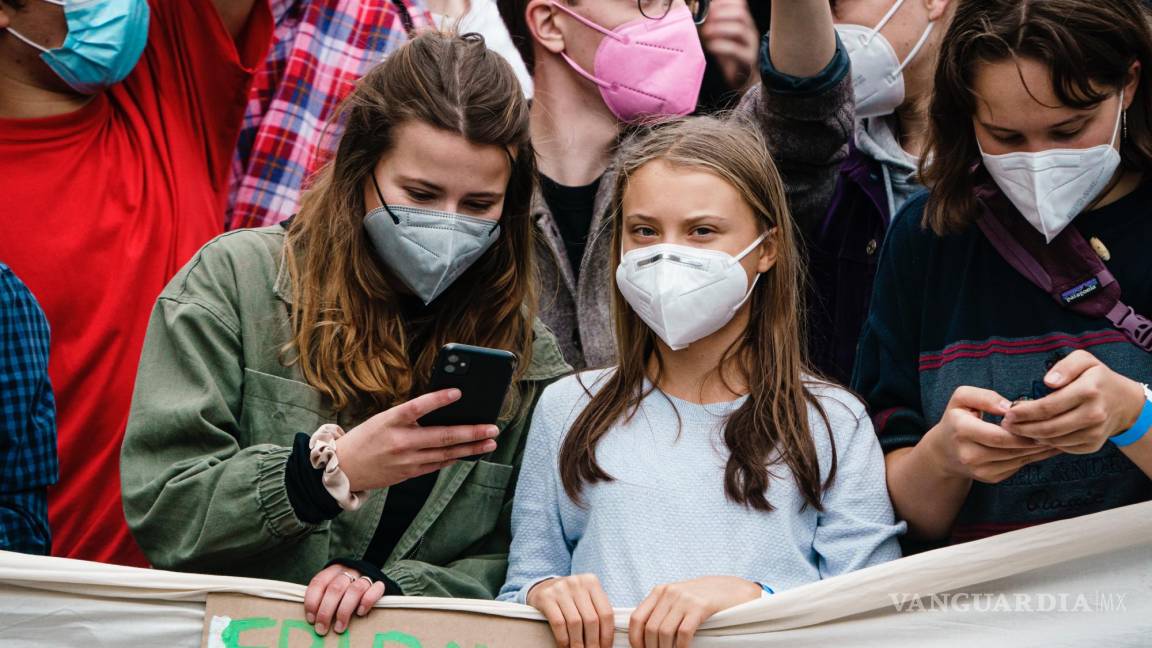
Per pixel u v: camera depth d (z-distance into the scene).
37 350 4.00
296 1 6.19
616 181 4.28
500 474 4.29
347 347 4.12
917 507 3.92
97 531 4.98
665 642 3.41
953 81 3.91
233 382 4.09
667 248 3.96
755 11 6.23
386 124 4.08
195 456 3.94
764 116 5.41
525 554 3.96
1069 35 3.67
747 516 3.81
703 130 4.19
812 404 4.05
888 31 5.48
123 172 5.44
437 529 4.19
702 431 3.98
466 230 4.06
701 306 3.94
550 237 5.68
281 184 5.95
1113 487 3.89
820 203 5.48
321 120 6.07
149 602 3.54
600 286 5.54
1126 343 3.90
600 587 3.49
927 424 4.14
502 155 4.09
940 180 4.12
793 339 4.12
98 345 5.16
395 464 3.56
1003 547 3.50
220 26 5.66
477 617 3.50
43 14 5.28
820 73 5.25
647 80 5.75
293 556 3.99
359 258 4.16
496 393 3.54
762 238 4.08
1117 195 4.02
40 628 3.52
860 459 3.97
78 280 5.21
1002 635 3.49
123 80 5.59
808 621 3.49
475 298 4.34
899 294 4.30
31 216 5.23
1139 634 3.46
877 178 5.54
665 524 3.81
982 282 4.11
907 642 3.50
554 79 5.91
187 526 3.82
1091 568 3.51
